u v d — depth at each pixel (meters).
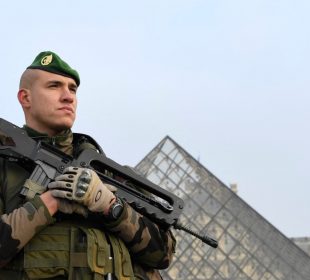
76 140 4.85
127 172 4.76
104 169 4.74
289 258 64.94
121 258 4.26
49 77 4.58
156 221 4.79
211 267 63.81
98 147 4.84
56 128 4.60
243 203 68.50
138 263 4.62
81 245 4.09
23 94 4.68
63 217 4.18
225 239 66.19
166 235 4.76
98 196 4.07
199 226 67.25
